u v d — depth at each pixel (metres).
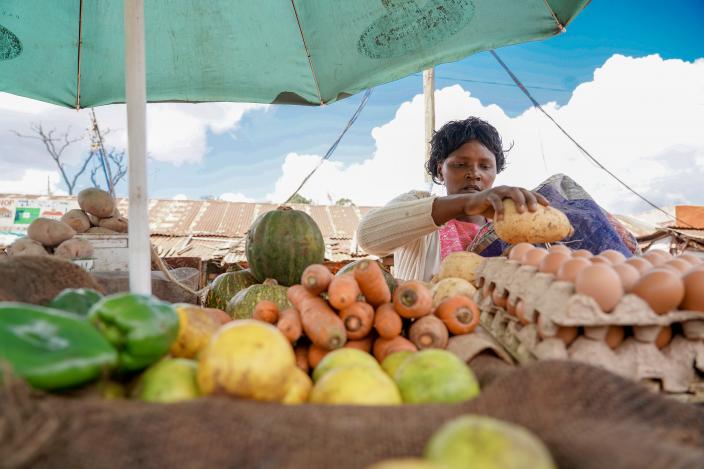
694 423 0.95
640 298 1.44
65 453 0.78
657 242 8.11
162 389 1.13
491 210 2.45
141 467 0.78
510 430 0.72
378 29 3.52
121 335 1.17
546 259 1.74
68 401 0.89
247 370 1.09
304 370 1.72
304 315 1.70
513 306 1.77
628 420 0.95
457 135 3.62
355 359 1.46
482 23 3.29
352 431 0.88
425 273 3.47
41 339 1.02
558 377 1.04
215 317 1.81
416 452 0.86
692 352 1.46
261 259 2.91
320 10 3.64
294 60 4.06
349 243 9.74
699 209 10.33
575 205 2.94
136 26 2.03
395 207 3.01
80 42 3.70
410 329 1.74
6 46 3.48
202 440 0.82
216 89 4.22
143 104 2.04
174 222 10.70
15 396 0.83
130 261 2.00
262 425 0.87
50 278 1.60
